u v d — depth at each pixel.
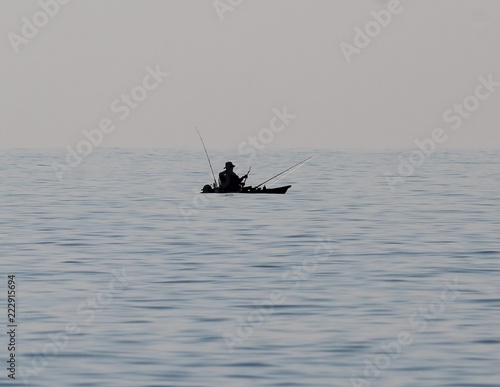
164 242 91.50
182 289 66.31
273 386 43.69
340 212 121.50
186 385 43.66
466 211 124.44
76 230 101.69
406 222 110.25
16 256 82.12
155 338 52.06
